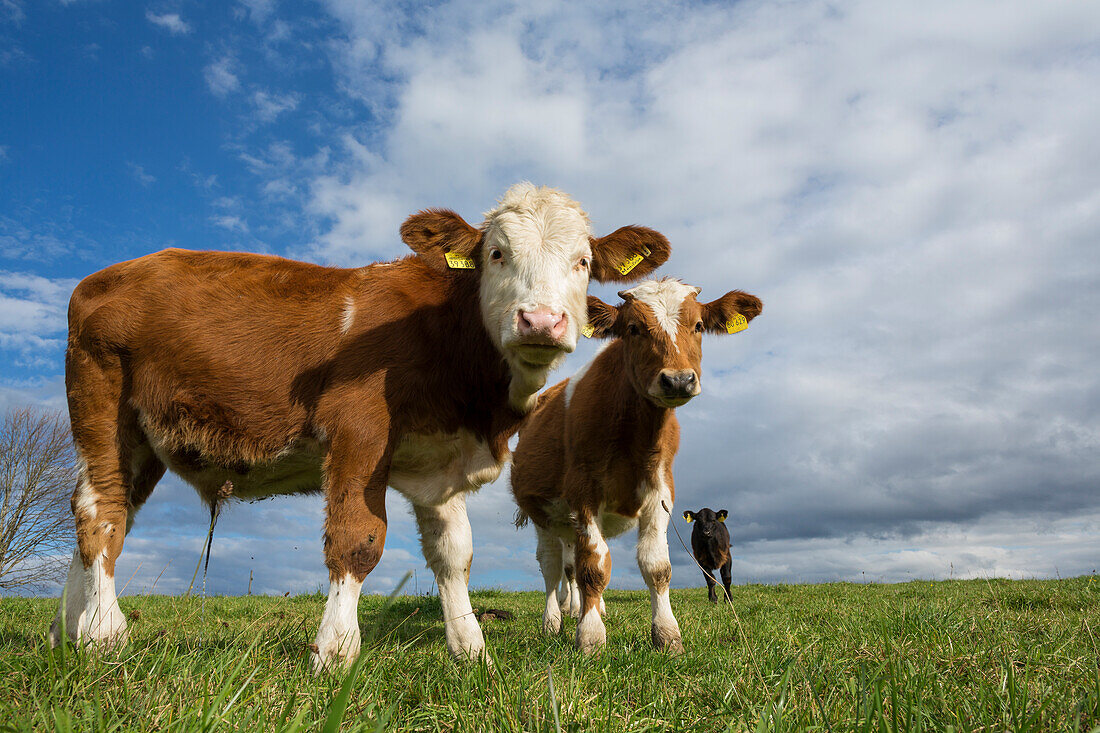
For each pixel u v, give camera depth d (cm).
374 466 422
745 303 720
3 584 1559
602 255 524
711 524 1416
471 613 474
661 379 592
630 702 300
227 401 450
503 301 445
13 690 249
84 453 473
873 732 229
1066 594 816
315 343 447
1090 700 263
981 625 479
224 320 459
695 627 646
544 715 240
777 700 284
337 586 395
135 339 468
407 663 339
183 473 488
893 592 1113
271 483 491
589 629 584
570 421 675
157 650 305
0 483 1614
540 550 904
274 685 275
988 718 249
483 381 471
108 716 222
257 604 964
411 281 480
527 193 481
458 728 238
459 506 488
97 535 458
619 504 644
